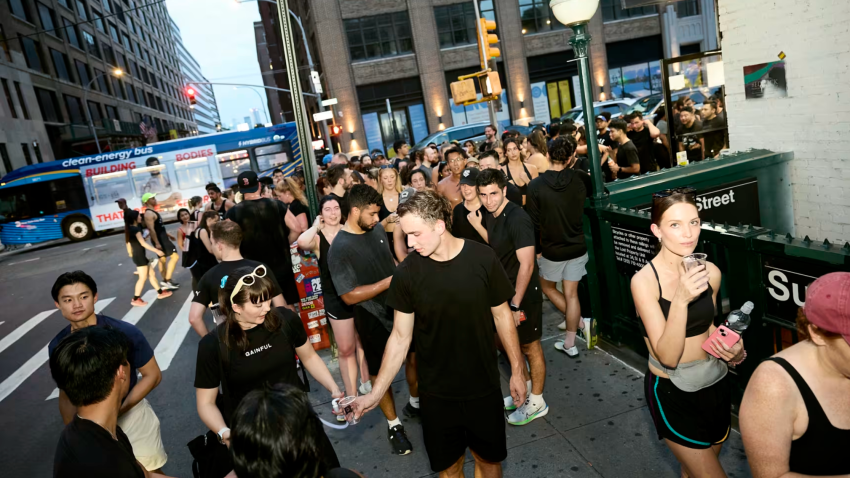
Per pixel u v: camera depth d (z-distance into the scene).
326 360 5.60
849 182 4.98
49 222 21.78
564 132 8.75
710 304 2.26
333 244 3.66
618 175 7.35
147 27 84.81
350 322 4.07
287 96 64.25
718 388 2.28
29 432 5.27
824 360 1.43
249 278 2.47
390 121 30.19
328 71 30.88
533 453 3.47
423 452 3.71
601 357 4.61
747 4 5.62
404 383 4.84
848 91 4.87
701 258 2.01
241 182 5.42
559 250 4.47
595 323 4.80
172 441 4.54
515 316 3.61
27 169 21.72
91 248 19.28
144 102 73.50
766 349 3.14
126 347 2.09
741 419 1.56
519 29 32.31
